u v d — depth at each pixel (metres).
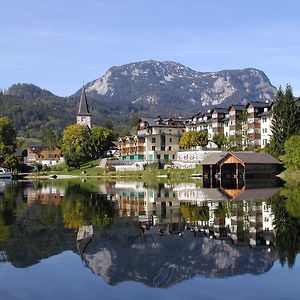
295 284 19.22
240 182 97.56
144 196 65.94
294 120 126.25
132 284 19.48
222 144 153.25
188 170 137.75
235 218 39.22
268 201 53.66
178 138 177.62
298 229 32.62
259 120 150.50
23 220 39.00
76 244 27.84
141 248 26.61
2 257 24.44
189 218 39.88
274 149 123.88
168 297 17.86
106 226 35.28
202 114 185.75
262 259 23.55
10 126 179.25
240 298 17.59
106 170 162.25
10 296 18.20
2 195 70.75
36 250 26.11
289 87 130.12
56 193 74.81
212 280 19.97
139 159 174.50
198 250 25.95
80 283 19.72
